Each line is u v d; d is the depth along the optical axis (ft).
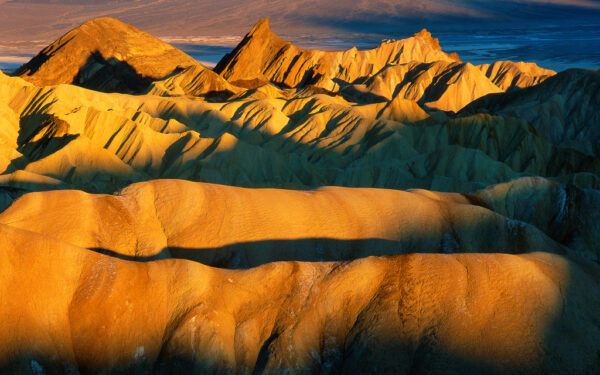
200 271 68.08
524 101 300.61
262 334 64.13
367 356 61.77
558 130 271.49
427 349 61.31
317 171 207.82
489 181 196.34
